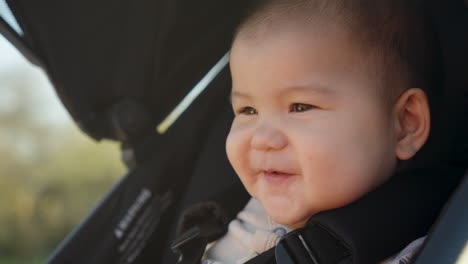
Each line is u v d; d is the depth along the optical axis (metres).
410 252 1.07
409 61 1.20
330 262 1.10
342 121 1.13
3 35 1.36
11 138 8.10
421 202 1.15
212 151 1.67
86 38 1.46
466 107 1.35
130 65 1.54
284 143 1.16
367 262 1.08
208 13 1.56
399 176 1.19
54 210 7.78
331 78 1.14
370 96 1.15
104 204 1.63
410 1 1.24
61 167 8.01
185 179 1.69
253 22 1.22
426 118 1.18
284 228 1.29
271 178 1.19
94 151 8.16
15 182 7.82
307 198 1.15
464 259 0.78
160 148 1.67
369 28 1.17
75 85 1.50
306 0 1.19
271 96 1.17
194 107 1.72
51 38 1.41
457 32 1.38
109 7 1.44
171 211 1.67
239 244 1.36
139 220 1.63
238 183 1.52
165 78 1.62
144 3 1.44
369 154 1.14
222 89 1.71
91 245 1.60
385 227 1.10
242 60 1.21
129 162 1.66
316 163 1.12
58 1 1.39
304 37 1.16
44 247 7.61
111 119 1.59
